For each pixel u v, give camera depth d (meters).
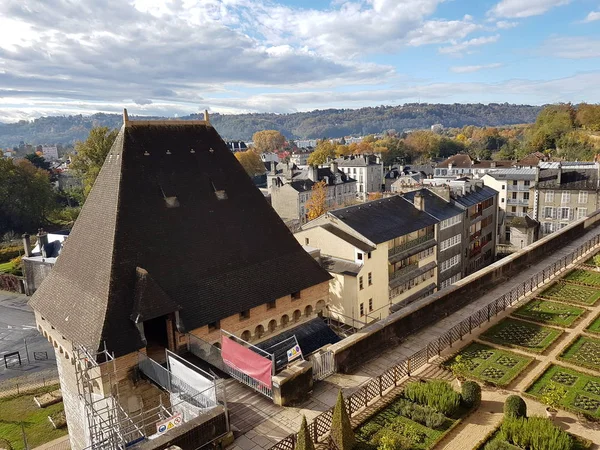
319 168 123.94
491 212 77.00
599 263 31.38
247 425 17.19
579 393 17.55
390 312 49.56
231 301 24.53
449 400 16.52
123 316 20.70
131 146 24.98
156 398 21.53
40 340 52.72
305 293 28.39
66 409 26.88
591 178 80.31
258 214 28.66
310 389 19.11
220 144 29.14
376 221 51.03
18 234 98.56
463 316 25.48
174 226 24.61
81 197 116.62
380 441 14.84
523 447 14.46
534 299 27.02
